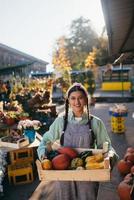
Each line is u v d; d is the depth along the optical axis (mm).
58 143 2963
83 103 2779
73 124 2803
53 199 4816
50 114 10328
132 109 16422
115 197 4551
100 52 34938
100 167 2498
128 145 8062
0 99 12312
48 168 2564
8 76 17656
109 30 5402
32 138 5820
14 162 5594
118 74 23656
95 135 2814
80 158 2650
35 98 10383
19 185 5445
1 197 4973
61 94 21922
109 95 22328
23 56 30547
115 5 3746
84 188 2725
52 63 31219
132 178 4160
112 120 9836
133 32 5941
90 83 20750
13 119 7113
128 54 10484
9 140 5621
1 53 26031
